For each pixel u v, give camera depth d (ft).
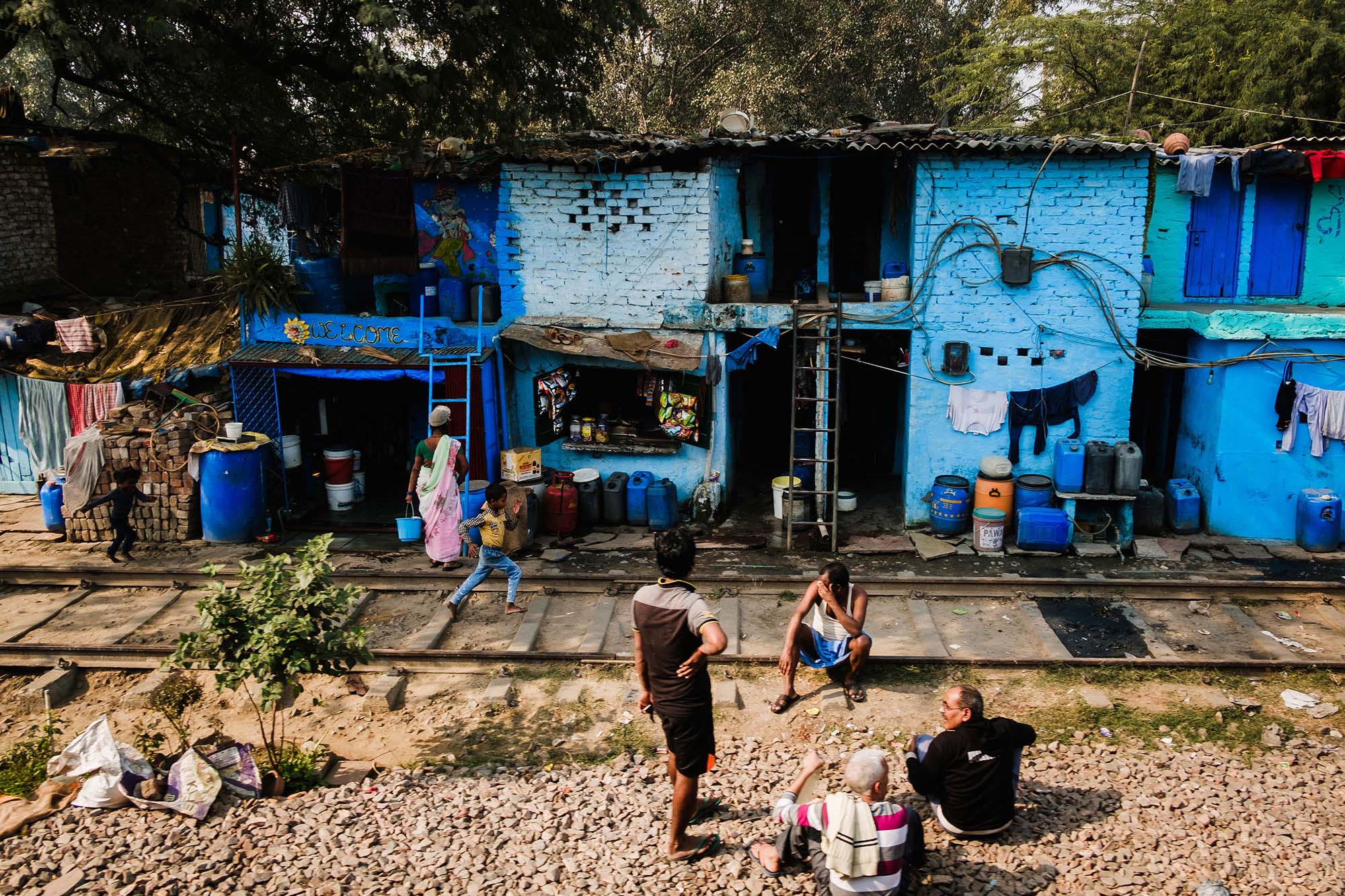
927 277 43.73
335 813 24.52
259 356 45.93
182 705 31.37
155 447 44.96
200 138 58.75
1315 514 41.88
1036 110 87.45
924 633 34.88
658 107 97.50
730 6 97.66
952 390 44.68
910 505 46.14
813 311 44.06
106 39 40.65
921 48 100.73
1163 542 43.09
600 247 45.29
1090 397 44.01
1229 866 21.91
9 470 52.65
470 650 34.19
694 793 21.74
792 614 37.06
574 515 45.52
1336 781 25.64
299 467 49.52
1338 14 70.95
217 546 44.70
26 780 27.17
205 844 23.20
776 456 57.41
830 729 29.07
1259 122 70.54
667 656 20.74
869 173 48.57
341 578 40.04
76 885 21.54
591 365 47.06
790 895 21.11
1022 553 42.55
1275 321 41.96
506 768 27.30
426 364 44.60
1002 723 22.97
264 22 50.16
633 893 21.26
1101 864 22.06
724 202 46.88
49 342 50.19
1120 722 29.17
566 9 49.96
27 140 52.65
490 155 44.91
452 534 40.75
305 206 46.91
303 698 31.71
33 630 36.35
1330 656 32.78
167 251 67.92
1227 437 43.47
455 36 44.88
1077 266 42.75
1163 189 47.01
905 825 19.94
